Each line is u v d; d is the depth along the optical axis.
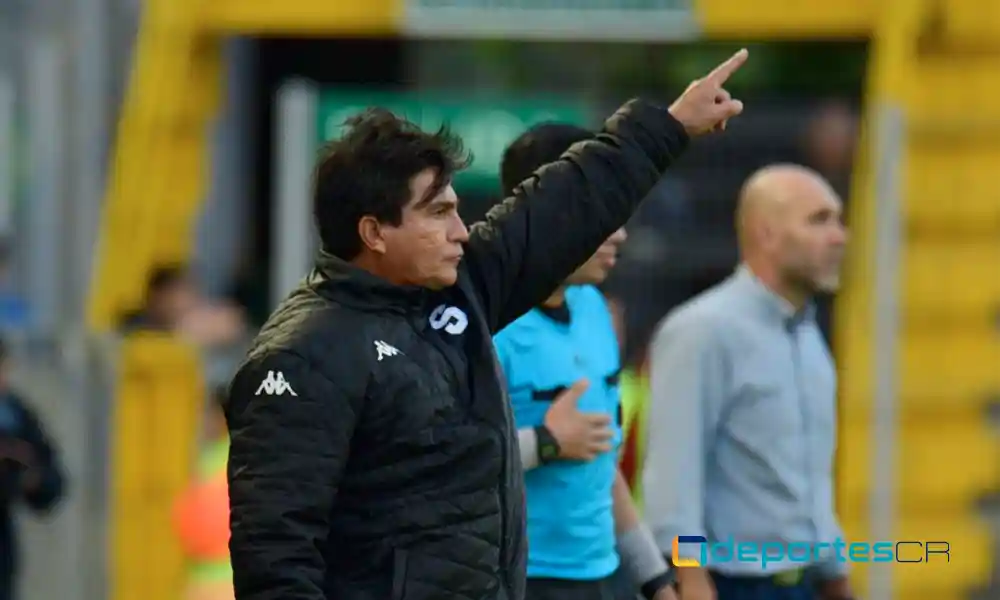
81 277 29.86
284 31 29.39
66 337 28.97
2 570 26.23
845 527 28.03
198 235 37.06
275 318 12.62
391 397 12.32
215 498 22.06
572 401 16.53
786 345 18.39
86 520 28.72
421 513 12.37
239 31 29.61
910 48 28.45
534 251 13.60
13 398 26.36
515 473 12.88
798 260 18.25
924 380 29.69
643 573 17.89
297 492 12.07
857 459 28.19
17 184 29.62
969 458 29.72
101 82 29.88
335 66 45.62
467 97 30.69
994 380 29.83
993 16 29.48
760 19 28.30
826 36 29.19
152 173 30.12
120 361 28.95
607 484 17.09
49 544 28.75
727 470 18.31
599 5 28.53
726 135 30.20
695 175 30.19
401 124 12.80
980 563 29.02
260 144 45.03
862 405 28.30
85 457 28.77
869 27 28.52
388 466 12.34
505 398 12.91
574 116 29.98
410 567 12.32
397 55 45.34
